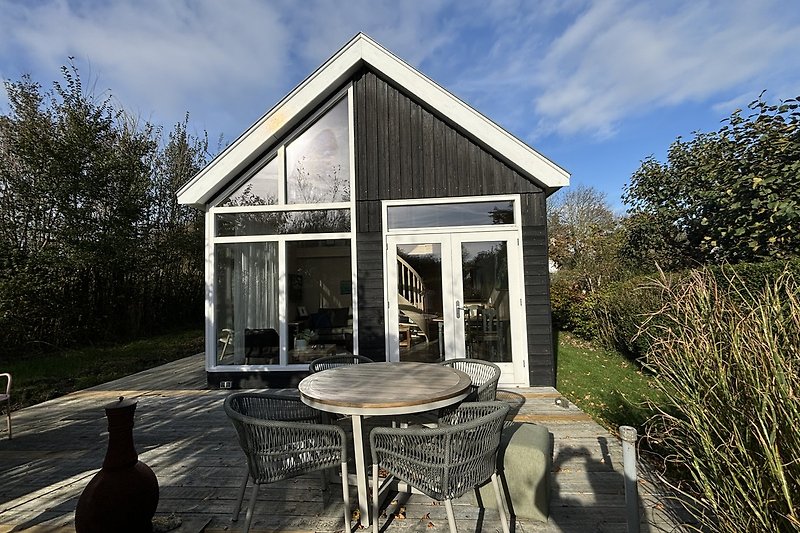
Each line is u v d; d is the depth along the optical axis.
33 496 2.72
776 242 4.64
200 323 15.16
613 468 2.86
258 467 2.12
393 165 5.61
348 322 5.64
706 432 1.66
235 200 5.79
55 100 9.72
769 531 1.40
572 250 14.05
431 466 1.95
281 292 5.61
